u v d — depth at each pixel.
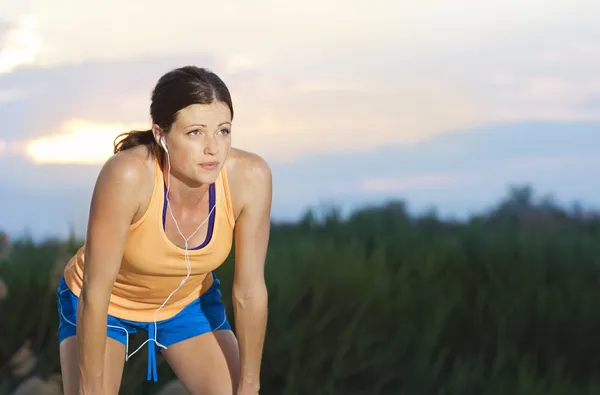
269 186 2.95
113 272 2.81
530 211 8.12
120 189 2.72
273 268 5.50
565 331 5.64
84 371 2.89
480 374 5.24
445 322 5.54
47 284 5.11
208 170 2.67
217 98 2.65
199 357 3.13
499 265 6.04
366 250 6.50
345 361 5.16
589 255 6.25
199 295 3.20
